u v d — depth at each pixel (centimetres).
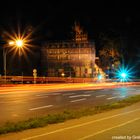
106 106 2253
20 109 2334
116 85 6234
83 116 1753
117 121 1508
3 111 2216
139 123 1427
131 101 2627
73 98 3250
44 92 3969
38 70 8738
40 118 1652
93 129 1282
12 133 1240
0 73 8175
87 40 8788
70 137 1122
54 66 8581
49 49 8662
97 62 8756
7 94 3588
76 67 8400
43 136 1153
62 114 1803
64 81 6800
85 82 7150
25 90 4266
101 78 7856
